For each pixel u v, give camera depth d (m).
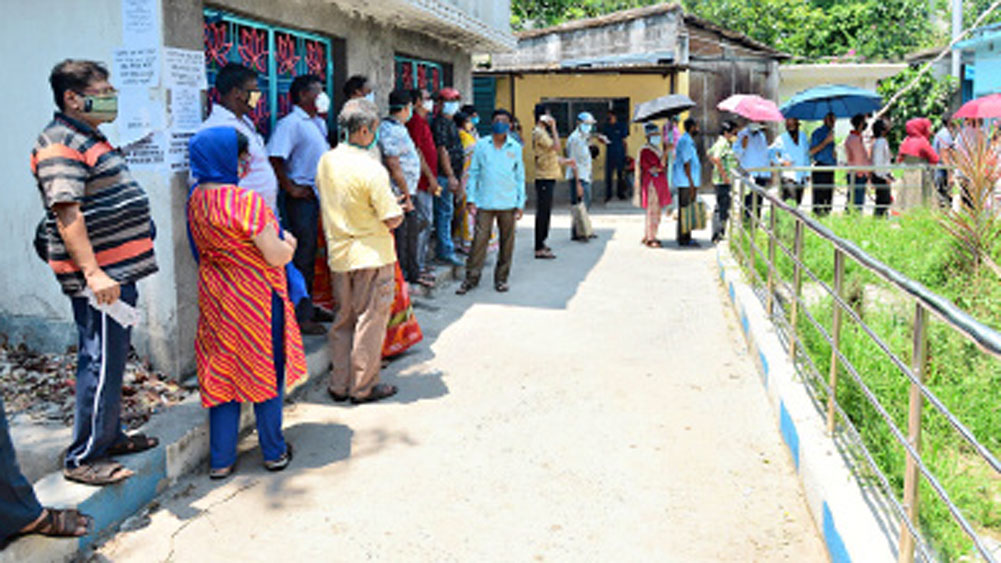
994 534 3.53
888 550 3.13
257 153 5.25
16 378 5.12
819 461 3.90
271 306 4.27
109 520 3.79
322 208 5.27
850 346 4.98
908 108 19.55
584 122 12.31
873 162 12.17
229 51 5.88
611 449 4.64
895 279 3.17
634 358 6.31
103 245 3.73
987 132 7.31
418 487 4.21
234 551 3.64
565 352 6.46
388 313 5.38
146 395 4.83
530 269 9.80
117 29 4.96
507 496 4.11
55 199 3.49
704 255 10.88
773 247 6.39
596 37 18.09
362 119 5.12
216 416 4.30
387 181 5.13
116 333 3.77
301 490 4.19
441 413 5.20
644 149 11.52
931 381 4.84
